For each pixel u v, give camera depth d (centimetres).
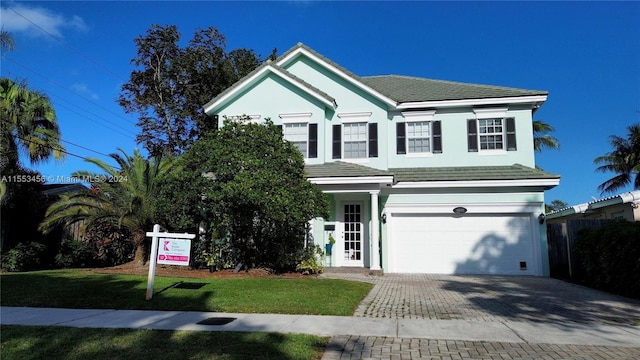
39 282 1138
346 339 663
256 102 1891
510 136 1783
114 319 783
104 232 1709
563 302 1009
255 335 668
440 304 975
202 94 2852
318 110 1844
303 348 602
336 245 1728
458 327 742
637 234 1057
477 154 1794
